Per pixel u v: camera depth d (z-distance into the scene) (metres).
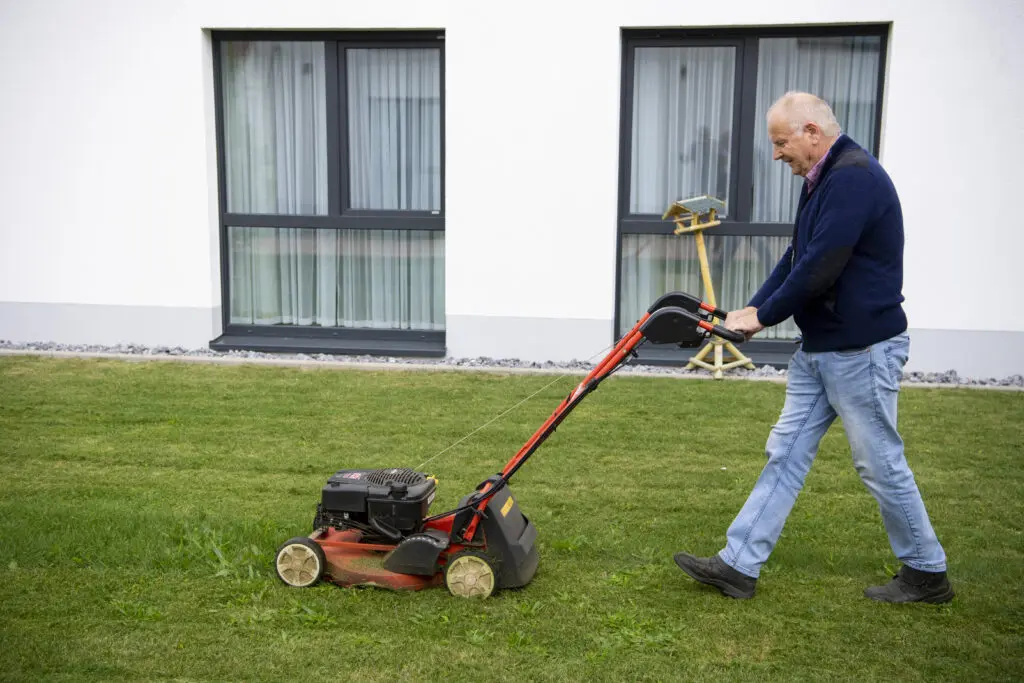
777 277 3.91
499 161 7.63
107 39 7.77
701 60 7.75
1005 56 7.05
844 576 3.93
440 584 3.80
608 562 4.05
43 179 8.00
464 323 7.86
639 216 8.00
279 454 5.45
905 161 7.27
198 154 7.87
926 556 3.63
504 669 3.19
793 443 3.70
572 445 5.66
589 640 3.38
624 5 7.39
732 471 5.25
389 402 6.54
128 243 8.02
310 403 6.50
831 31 7.47
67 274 8.11
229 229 8.32
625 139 7.84
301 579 3.78
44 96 7.88
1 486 4.88
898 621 3.53
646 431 5.93
